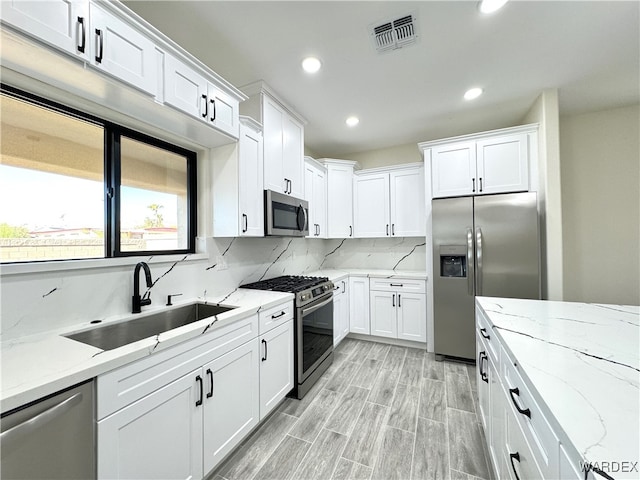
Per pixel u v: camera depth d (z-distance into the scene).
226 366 1.48
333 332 2.92
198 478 1.29
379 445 1.65
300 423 1.85
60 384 0.80
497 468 1.25
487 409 1.49
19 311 1.13
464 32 1.72
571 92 2.47
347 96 2.46
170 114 1.48
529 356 0.95
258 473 1.45
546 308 1.56
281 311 2.01
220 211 2.04
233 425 1.52
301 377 2.17
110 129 1.53
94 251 1.47
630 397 0.70
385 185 3.60
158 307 1.69
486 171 2.74
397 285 3.22
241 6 1.48
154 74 1.31
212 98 1.68
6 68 1.06
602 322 1.30
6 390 0.73
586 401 0.68
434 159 2.95
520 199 2.50
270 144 2.32
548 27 1.68
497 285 2.56
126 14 1.18
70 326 1.29
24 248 1.22
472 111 2.78
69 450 0.84
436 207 2.80
